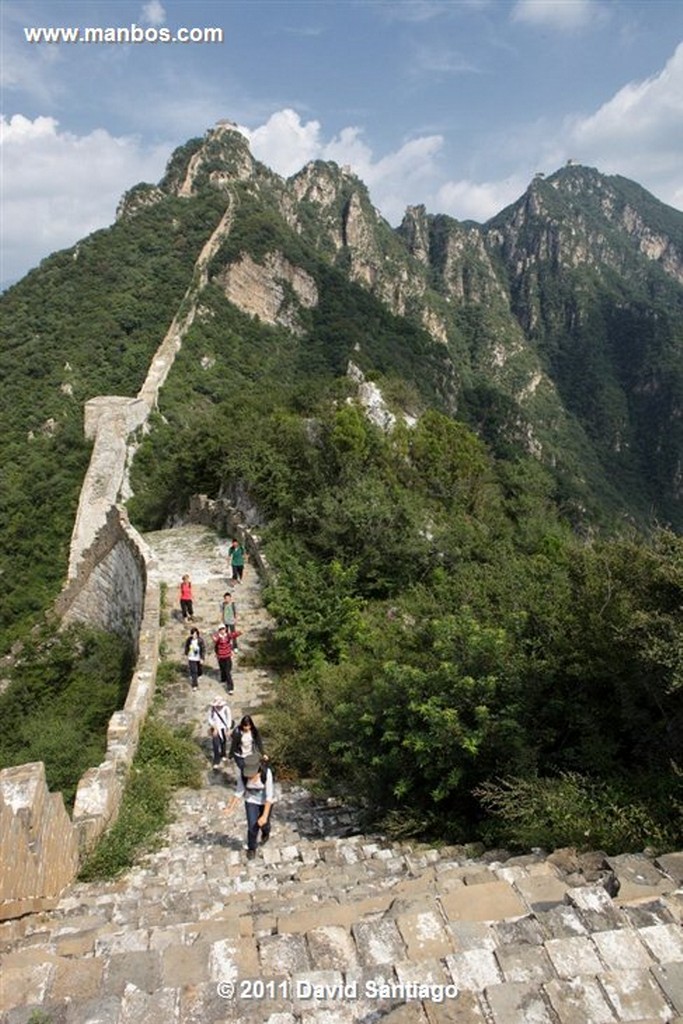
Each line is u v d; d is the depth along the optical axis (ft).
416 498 62.90
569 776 21.45
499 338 516.73
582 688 24.14
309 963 11.94
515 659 25.23
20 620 82.23
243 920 14.65
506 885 14.56
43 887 19.61
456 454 84.69
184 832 25.98
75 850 22.79
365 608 46.19
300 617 41.68
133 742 30.83
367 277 407.44
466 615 27.73
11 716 57.06
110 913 18.02
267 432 74.84
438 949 12.10
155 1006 10.64
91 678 59.26
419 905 13.99
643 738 22.49
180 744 32.22
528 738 23.41
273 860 22.89
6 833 17.20
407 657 29.12
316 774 30.73
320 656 39.65
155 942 13.93
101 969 11.89
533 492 95.25
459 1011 10.35
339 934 12.58
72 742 43.29
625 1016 10.32
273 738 32.71
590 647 23.68
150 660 39.37
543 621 26.84
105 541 69.21
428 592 41.09
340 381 113.91
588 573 25.61
